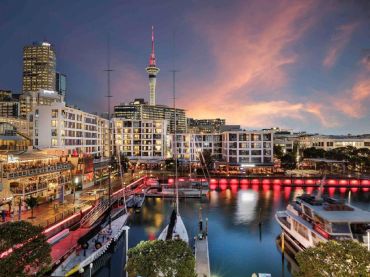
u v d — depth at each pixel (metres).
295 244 49.97
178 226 56.78
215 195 96.94
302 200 52.25
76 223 56.94
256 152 142.62
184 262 23.59
